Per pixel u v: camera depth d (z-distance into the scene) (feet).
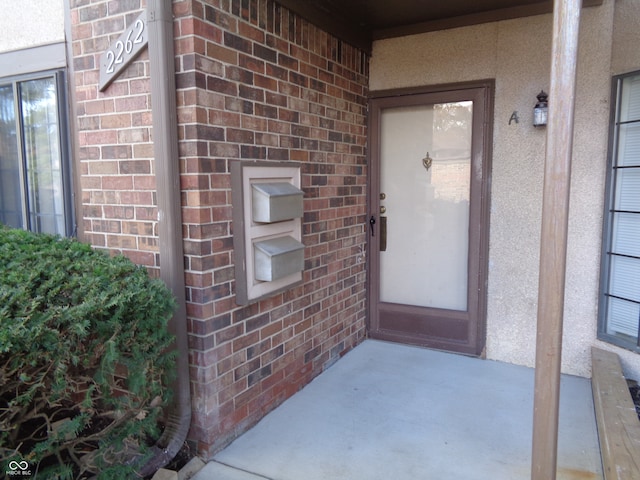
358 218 12.22
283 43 8.80
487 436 8.18
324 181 10.44
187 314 7.32
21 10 10.13
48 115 10.34
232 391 7.94
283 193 8.21
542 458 5.91
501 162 11.02
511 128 10.83
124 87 7.39
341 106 11.02
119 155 7.59
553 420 5.81
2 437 5.11
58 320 4.99
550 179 5.57
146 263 7.52
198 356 7.36
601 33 9.75
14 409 5.13
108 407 6.93
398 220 12.56
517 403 9.37
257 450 7.76
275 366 9.07
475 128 11.21
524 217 10.89
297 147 9.36
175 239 7.08
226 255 7.62
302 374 10.02
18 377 5.01
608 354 9.99
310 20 9.47
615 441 6.95
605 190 9.97
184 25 6.82
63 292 5.39
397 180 12.47
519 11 10.46
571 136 5.42
